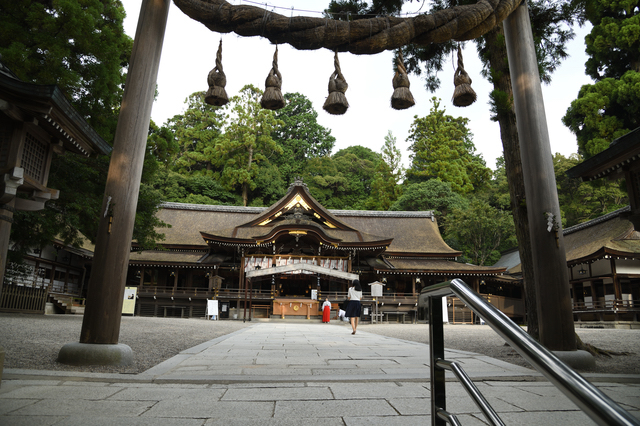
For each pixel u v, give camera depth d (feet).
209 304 80.33
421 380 12.09
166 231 112.98
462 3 25.31
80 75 44.39
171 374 12.99
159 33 17.12
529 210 18.95
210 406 8.96
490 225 125.08
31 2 41.47
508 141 25.44
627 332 51.44
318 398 9.79
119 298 15.35
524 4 20.29
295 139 223.30
